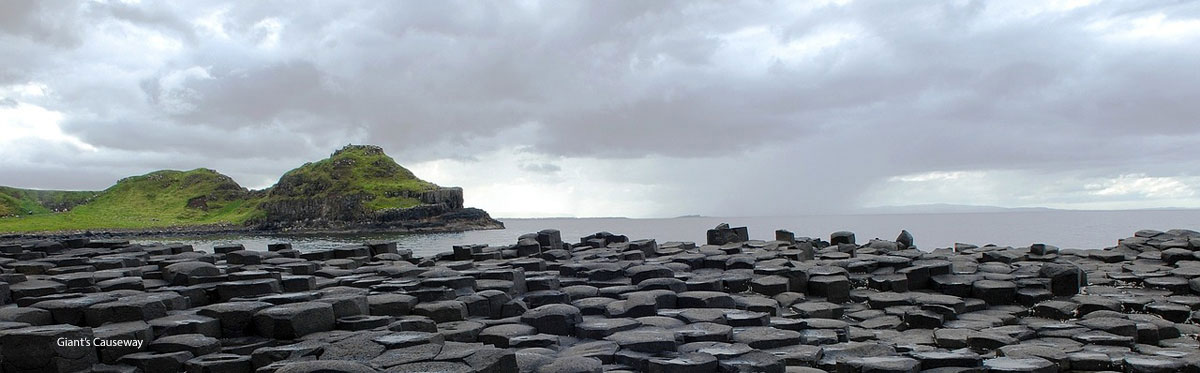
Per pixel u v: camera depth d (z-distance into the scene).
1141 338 16.86
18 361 13.09
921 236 95.94
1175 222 147.25
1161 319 18.36
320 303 15.67
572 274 24.22
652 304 17.09
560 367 12.04
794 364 13.92
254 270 22.48
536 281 21.38
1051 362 13.45
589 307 17.72
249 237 196.75
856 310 20.48
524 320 16.03
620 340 14.12
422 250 83.38
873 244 30.84
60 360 13.17
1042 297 21.08
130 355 13.85
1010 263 26.72
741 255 26.84
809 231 157.12
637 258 26.75
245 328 15.41
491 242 119.25
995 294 21.14
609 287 21.11
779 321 16.98
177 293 17.80
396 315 16.83
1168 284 22.08
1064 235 91.56
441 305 16.73
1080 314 19.80
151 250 32.19
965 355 13.63
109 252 31.45
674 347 13.80
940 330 17.28
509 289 19.86
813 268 23.42
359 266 26.92
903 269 23.41
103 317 15.45
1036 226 130.50
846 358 13.98
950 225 149.75
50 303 15.92
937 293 22.31
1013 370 12.92
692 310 17.44
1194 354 14.54
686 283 20.50
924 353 14.05
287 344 14.38
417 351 12.10
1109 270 25.56
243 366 13.05
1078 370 14.11
